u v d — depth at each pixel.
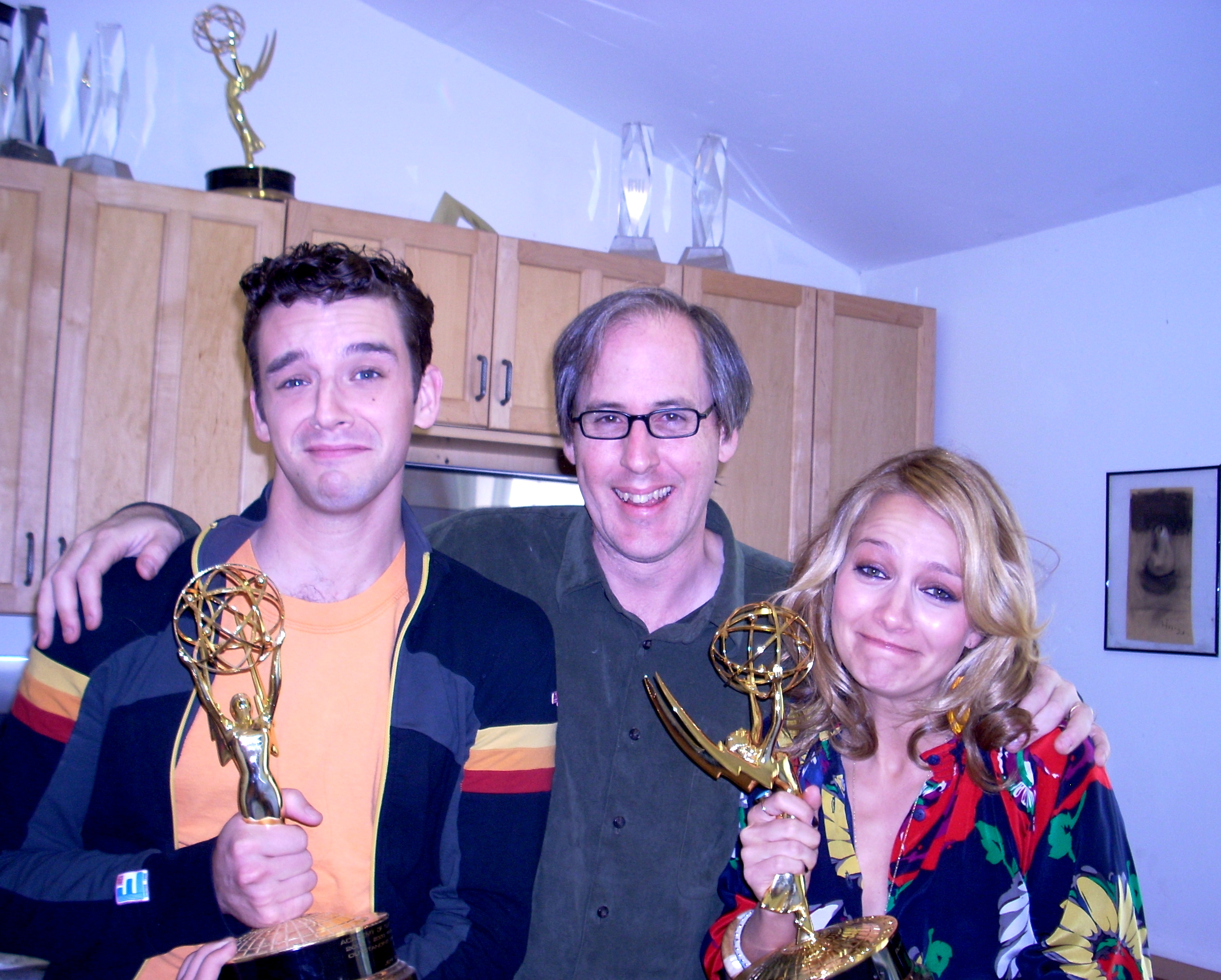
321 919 0.78
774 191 2.90
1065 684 1.04
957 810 1.01
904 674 0.98
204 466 2.14
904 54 2.12
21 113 2.14
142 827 0.88
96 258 2.09
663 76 2.52
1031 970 0.93
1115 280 2.46
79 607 0.90
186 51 2.46
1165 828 2.26
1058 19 1.89
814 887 1.04
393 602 0.96
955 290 2.89
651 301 1.12
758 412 2.66
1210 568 2.21
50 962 0.86
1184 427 2.29
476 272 2.37
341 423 0.86
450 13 2.55
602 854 1.09
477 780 0.96
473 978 0.87
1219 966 2.13
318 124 2.57
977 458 2.78
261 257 2.18
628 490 1.09
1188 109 2.04
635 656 1.14
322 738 0.90
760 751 0.92
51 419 2.05
